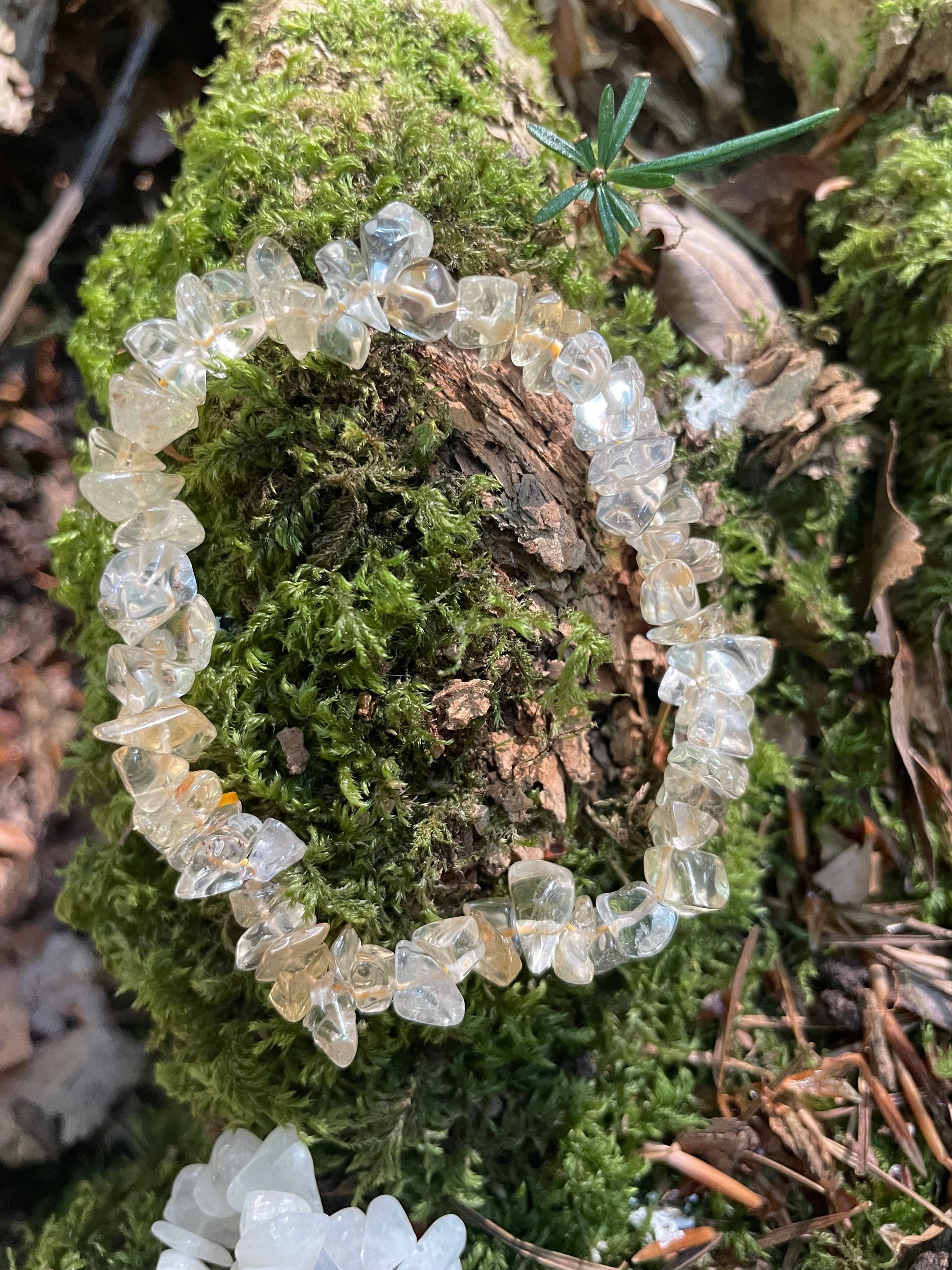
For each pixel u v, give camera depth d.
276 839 0.11
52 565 0.14
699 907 0.11
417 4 0.12
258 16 0.12
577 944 0.11
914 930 0.13
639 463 0.11
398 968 0.11
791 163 0.14
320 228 0.11
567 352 0.11
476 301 0.11
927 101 0.13
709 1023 0.13
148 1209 0.12
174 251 0.12
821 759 0.14
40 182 0.16
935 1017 0.12
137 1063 0.14
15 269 0.15
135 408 0.11
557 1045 0.12
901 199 0.13
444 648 0.11
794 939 0.13
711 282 0.14
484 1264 0.11
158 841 0.11
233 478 0.11
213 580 0.11
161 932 0.12
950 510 0.13
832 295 0.14
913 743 0.13
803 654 0.14
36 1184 0.14
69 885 0.13
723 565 0.13
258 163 0.11
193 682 0.11
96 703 0.13
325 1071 0.11
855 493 0.14
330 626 0.11
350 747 0.11
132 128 0.15
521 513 0.11
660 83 0.15
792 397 0.13
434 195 0.11
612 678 0.12
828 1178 0.12
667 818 0.12
